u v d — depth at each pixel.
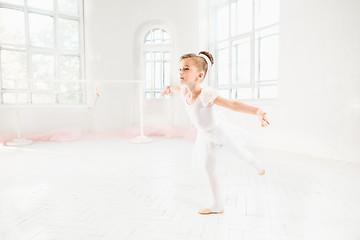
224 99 1.62
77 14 6.60
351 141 3.57
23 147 5.02
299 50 4.17
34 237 1.57
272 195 2.32
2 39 5.71
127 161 3.74
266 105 4.78
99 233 1.62
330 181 2.73
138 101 7.01
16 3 5.79
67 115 6.43
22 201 2.19
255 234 1.61
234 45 5.70
